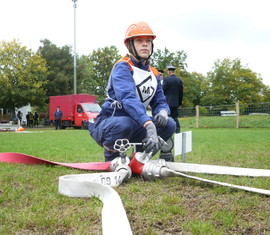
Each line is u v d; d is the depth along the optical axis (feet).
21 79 117.19
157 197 7.11
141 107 8.89
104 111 10.39
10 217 5.81
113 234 4.28
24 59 120.16
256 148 19.75
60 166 12.18
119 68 9.60
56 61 148.46
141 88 9.75
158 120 9.23
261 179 9.05
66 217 5.74
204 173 10.06
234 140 27.45
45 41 152.97
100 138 10.32
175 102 26.35
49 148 21.38
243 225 5.24
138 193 7.50
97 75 186.80
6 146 23.09
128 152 16.44
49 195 7.34
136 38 9.64
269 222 5.37
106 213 5.09
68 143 26.27
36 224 5.45
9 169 11.32
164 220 5.51
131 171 9.00
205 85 138.72
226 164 12.87
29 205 6.65
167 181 8.82
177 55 170.91
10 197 7.20
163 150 11.10
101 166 10.25
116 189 7.95
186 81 159.43
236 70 129.90
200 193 7.42
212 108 69.72
